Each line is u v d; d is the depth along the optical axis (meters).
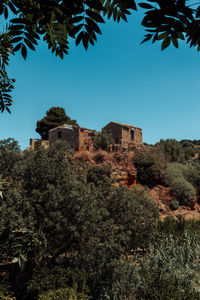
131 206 12.16
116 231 11.26
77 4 1.82
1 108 4.13
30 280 8.92
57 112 46.25
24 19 2.19
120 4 1.89
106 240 10.38
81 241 10.08
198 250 13.70
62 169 11.02
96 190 12.45
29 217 8.45
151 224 14.74
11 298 8.06
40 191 10.34
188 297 8.33
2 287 8.41
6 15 2.23
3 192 4.74
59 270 9.30
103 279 10.28
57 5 1.88
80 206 9.78
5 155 13.01
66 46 2.41
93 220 10.02
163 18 1.81
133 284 10.16
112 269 10.33
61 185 10.58
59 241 10.85
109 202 12.27
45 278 8.84
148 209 14.98
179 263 12.34
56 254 11.14
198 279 10.82
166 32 1.93
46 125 45.09
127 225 11.78
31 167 10.76
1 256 8.80
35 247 8.83
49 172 10.54
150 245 14.16
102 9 1.82
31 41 2.32
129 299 9.34
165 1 1.69
